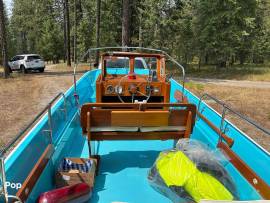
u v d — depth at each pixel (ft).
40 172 12.03
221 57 100.63
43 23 213.87
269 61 171.94
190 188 12.19
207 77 91.09
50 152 14.05
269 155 13.10
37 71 99.81
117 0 126.62
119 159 18.06
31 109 39.93
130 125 15.20
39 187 12.11
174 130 15.71
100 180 15.47
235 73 96.58
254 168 14.08
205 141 19.16
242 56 149.59
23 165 11.61
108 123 15.08
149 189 14.52
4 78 75.61
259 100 48.52
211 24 94.79
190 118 15.39
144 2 104.63
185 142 14.39
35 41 238.48
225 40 96.43
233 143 16.25
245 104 44.98
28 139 12.80
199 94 51.01
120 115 14.87
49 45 191.72
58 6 209.67
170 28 101.91
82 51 138.62
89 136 15.05
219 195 11.96
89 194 12.69
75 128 21.22
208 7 95.09
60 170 14.17
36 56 96.48
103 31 128.06
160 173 13.69
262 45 157.99
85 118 14.94
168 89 18.78
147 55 19.58
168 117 15.24
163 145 20.21
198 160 12.99
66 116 19.71
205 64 130.82
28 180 10.72
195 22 99.76
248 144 14.87
